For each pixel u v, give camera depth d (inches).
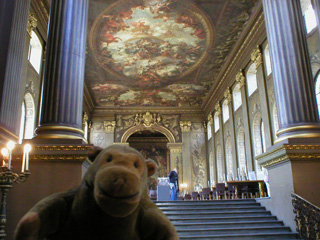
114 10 569.9
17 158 221.6
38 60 531.8
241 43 664.4
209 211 347.3
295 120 277.3
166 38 658.2
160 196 453.7
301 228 250.7
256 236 273.3
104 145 956.0
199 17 591.2
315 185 257.0
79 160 226.4
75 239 58.0
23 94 452.1
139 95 933.2
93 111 987.3
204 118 1005.8
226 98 808.3
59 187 221.0
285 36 300.7
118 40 660.7
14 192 218.7
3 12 245.3
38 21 509.7
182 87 884.6
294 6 309.7
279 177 284.0
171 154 965.2
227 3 552.4
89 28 616.1
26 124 498.6
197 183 943.7
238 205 359.9
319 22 278.1
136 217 59.3
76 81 254.2
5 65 231.5
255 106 633.0
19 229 54.4
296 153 259.3
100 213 56.1
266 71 583.2
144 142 1234.0
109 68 773.3
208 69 786.2
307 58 295.7
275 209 310.2
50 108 242.7
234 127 749.3
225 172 799.1
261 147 625.6
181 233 291.4
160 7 562.9
